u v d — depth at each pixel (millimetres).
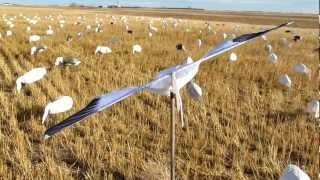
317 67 17047
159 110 10703
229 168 7754
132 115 10375
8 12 73938
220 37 29203
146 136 9172
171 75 2486
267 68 16406
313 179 7156
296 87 13891
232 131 9289
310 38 30562
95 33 28781
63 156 8211
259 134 9203
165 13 112938
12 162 7754
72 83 13312
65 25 36531
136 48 19172
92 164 7750
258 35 2701
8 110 10500
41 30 30766
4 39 23750
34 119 9922
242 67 16578
